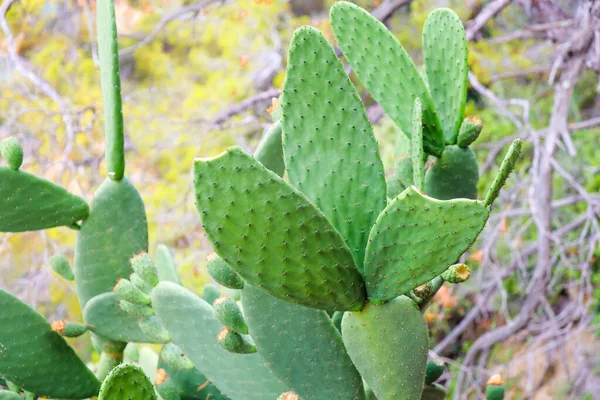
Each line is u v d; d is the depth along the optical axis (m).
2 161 5.89
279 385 2.21
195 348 2.24
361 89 6.02
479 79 5.90
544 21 5.73
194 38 6.61
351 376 2.10
